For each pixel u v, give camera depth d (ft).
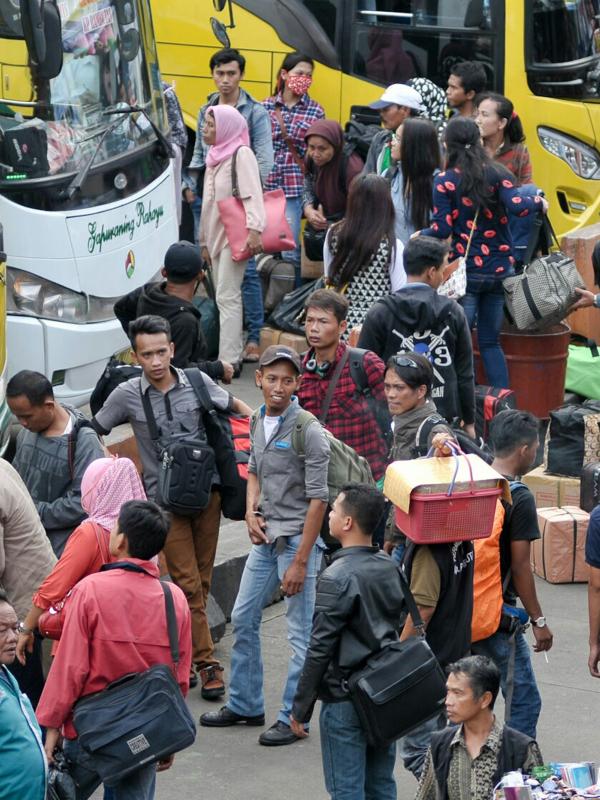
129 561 59.16
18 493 66.85
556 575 98.63
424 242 85.92
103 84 104.63
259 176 126.11
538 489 104.27
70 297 98.94
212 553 81.20
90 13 105.29
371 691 58.95
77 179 99.04
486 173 105.09
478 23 141.49
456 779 54.29
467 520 62.69
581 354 125.59
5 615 50.90
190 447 75.92
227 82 130.72
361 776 61.26
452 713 54.03
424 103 126.31
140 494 65.57
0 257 86.48
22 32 98.53
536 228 121.29
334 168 130.31
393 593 60.44
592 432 102.68
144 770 59.36
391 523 71.15
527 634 90.07
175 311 83.87
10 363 96.58
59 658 58.29
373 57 142.92
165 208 109.91
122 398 77.20
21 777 50.98
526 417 68.03
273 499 74.74
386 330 84.89
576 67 142.82
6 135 96.84
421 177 108.47
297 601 74.90
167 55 144.77
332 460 74.23
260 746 75.51
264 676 83.92
